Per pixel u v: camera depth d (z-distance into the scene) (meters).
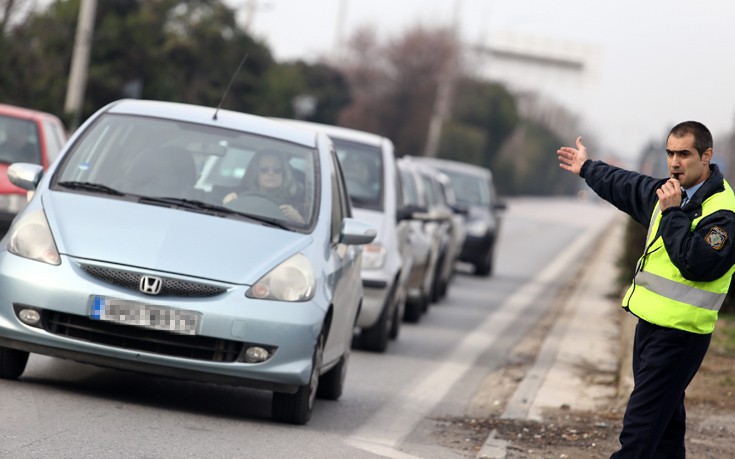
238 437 22.81
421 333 46.16
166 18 120.38
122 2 103.94
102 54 97.75
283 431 24.14
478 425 28.33
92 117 27.88
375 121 195.50
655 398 19.62
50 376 26.59
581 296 65.06
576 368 39.31
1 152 42.56
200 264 23.75
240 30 128.88
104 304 23.27
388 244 38.69
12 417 21.86
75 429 21.52
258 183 26.55
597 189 20.44
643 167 118.94
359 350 39.25
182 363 23.34
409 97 197.38
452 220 59.28
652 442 19.70
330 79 188.50
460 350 42.47
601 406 32.09
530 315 57.03
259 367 23.56
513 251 106.00
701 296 19.30
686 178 19.25
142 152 26.83
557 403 32.22
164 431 22.36
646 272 19.69
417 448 24.72
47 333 23.44
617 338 47.66
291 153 27.58
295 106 148.38
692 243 18.78
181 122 27.73
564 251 114.19
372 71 197.62
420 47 197.62
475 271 77.38
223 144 27.27
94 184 25.94
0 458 18.92
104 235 24.09
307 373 24.05
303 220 26.12
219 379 23.59
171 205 25.55
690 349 19.48
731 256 18.92
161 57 104.19
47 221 24.48
